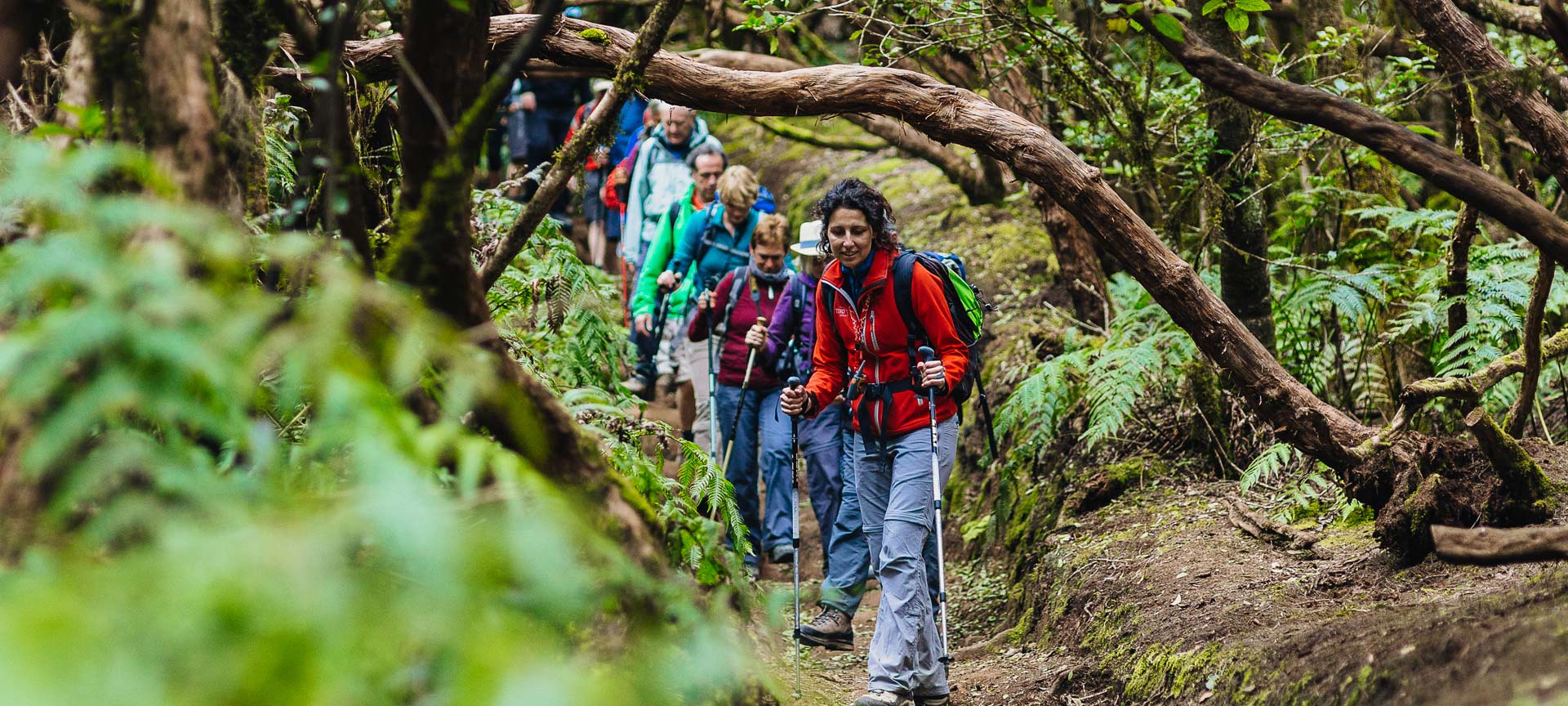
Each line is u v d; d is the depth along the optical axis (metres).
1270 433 4.94
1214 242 4.73
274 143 2.82
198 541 1.06
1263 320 4.78
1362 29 5.18
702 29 7.27
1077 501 5.24
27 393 1.17
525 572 1.19
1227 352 3.58
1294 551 4.07
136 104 1.82
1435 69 4.58
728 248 6.09
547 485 1.33
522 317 4.20
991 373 6.89
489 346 1.92
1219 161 4.70
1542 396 4.91
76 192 1.38
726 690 1.97
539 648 1.23
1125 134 5.22
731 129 13.91
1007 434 6.32
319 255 1.54
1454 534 2.45
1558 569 2.59
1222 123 4.63
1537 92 3.47
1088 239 6.41
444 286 2.06
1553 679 1.92
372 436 1.20
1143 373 5.09
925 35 4.99
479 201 3.94
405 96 2.05
